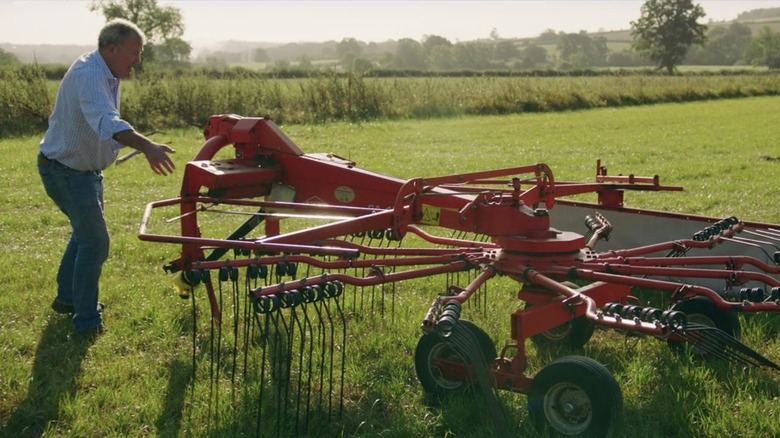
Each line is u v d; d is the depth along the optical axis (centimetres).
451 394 461
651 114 3116
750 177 1354
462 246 575
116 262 785
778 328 582
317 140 2056
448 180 524
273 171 620
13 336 567
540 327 438
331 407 459
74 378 500
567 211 743
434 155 1708
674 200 1109
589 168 1505
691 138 2139
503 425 394
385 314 625
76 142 538
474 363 399
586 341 557
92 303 575
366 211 565
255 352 541
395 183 581
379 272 456
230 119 649
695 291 454
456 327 400
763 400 453
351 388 489
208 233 909
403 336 571
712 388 473
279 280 456
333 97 2777
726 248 667
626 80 4272
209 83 2597
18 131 2223
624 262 515
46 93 2320
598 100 3588
